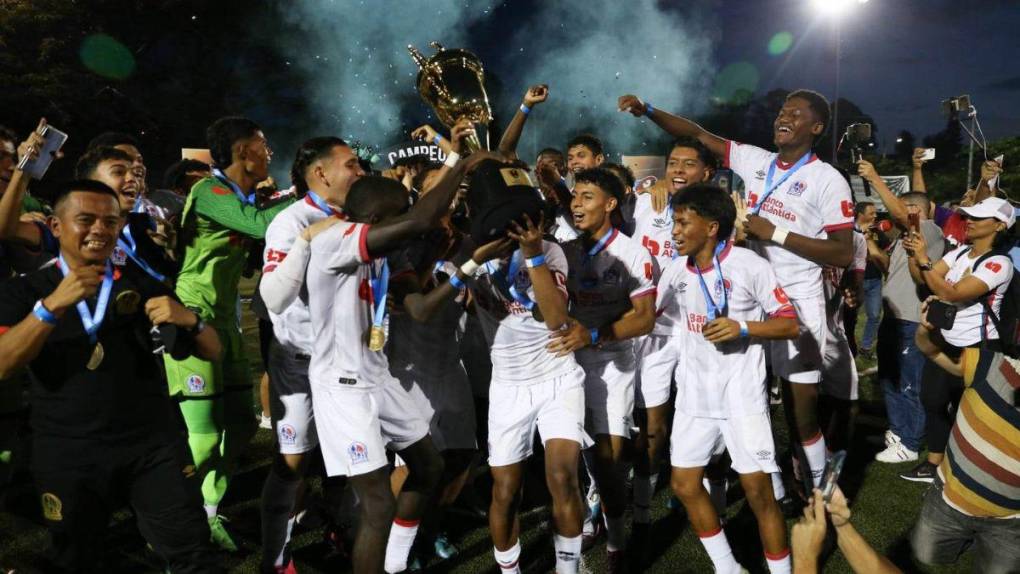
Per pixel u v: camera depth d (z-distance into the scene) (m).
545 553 4.27
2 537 4.36
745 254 3.58
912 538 3.27
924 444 6.00
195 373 4.20
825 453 4.68
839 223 4.44
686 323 3.71
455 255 3.80
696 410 3.64
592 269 3.96
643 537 4.30
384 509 3.23
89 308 2.94
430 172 4.31
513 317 3.58
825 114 4.52
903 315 5.57
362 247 3.00
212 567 3.16
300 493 4.36
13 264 4.40
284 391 3.74
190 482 3.14
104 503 3.04
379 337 3.21
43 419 2.94
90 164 3.90
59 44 25.66
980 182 7.06
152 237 3.78
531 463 5.52
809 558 2.25
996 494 2.88
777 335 3.49
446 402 3.99
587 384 4.07
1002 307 4.45
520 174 3.15
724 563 3.63
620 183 3.94
